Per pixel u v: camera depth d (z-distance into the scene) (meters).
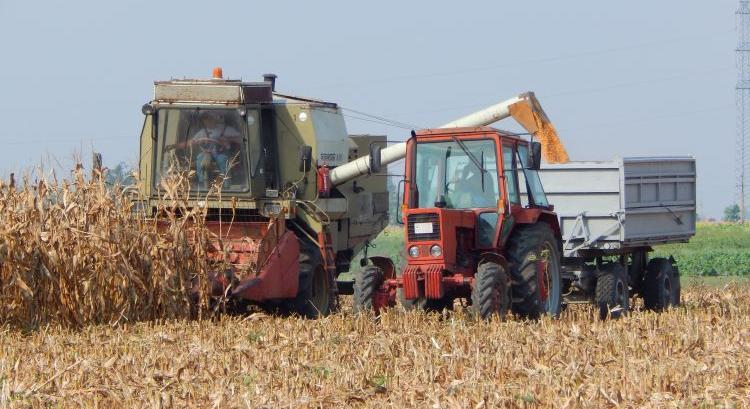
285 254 61.12
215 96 64.25
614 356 43.78
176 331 52.28
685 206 77.38
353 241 74.31
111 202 57.75
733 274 136.25
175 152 64.88
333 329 51.31
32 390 35.38
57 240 55.72
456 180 57.47
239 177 64.12
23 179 56.19
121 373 38.91
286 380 36.88
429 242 55.12
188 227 61.59
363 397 35.25
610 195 69.56
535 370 39.09
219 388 35.38
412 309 55.66
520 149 60.88
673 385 36.09
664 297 73.44
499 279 54.31
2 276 54.94
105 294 56.91
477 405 32.56
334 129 70.75
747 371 39.19
